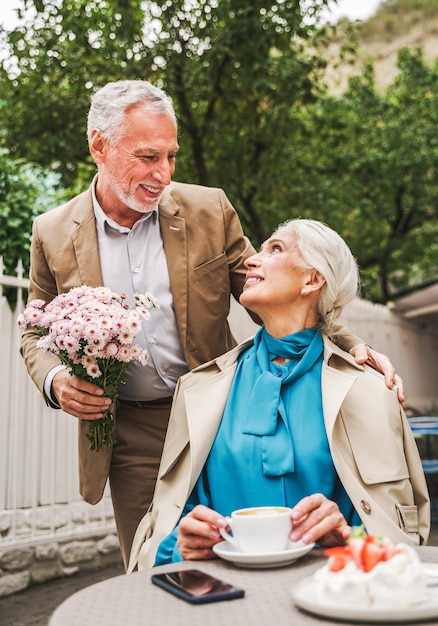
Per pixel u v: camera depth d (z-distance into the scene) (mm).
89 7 9625
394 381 1802
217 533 1383
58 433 4664
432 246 16797
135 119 2170
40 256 2471
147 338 2348
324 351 1812
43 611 3807
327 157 13508
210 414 1817
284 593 1129
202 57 9281
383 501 1619
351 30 11266
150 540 1723
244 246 2531
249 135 11211
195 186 2543
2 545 4145
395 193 15125
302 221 1931
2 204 5266
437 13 42281
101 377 2078
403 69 16016
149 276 2377
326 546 1436
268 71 9859
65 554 4586
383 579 1004
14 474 4258
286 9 9188
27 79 9961
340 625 971
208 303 2408
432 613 954
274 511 1384
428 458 6871
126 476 2434
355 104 15375
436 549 1379
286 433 1690
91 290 2039
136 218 2367
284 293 1850
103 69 9617
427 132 14492
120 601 1116
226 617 1024
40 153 10234
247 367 1880
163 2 9234
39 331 2164
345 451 1678
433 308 9094
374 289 16734
